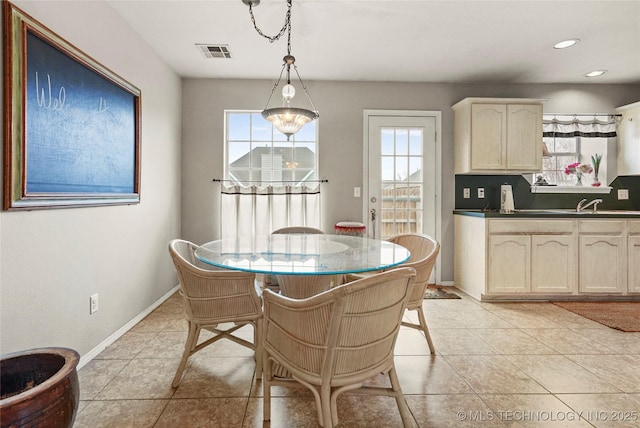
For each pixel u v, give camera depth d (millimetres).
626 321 2730
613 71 3494
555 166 3975
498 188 3869
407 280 1251
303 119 2201
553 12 2408
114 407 1602
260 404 1639
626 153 3779
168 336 2420
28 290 1588
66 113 1812
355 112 3783
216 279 1695
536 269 3195
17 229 1525
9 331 1489
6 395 1207
